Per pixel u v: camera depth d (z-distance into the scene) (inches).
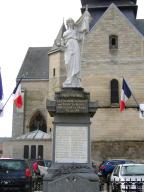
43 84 2290.8
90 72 1702.8
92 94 1688.0
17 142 1791.3
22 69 2373.3
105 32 1729.8
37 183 904.3
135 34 1718.8
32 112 2263.8
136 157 1617.9
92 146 1640.0
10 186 715.4
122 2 1964.8
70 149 629.9
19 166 735.7
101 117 1660.9
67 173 611.5
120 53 1710.1
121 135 1641.2
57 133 634.2
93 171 618.5
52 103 637.3
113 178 783.1
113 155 1627.7
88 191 593.9
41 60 2418.8
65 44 680.4
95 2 1959.9
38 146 1769.2
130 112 1652.3
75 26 693.9
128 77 1688.0
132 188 678.5
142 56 1697.8
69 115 637.9
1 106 1025.5
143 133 1632.6
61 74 2044.8
